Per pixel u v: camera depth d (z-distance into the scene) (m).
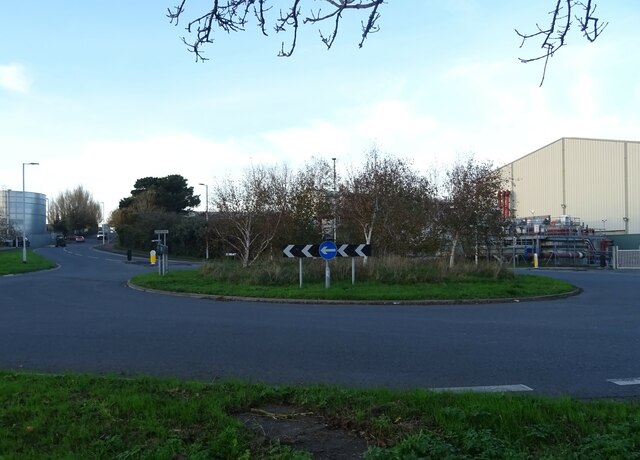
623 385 7.04
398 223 28.14
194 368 7.92
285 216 31.59
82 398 5.70
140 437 4.57
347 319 13.20
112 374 7.15
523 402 5.49
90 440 4.52
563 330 11.54
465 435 4.52
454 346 9.69
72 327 11.80
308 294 17.59
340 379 7.29
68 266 40.66
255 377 7.37
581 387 6.93
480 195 25.80
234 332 11.16
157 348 9.44
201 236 50.97
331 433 4.83
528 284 20.97
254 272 21.39
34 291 20.77
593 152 51.56
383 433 4.73
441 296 17.50
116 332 11.13
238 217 30.08
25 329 11.52
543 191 55.38
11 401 5.55
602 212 50.72
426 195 28.50
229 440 4.43
